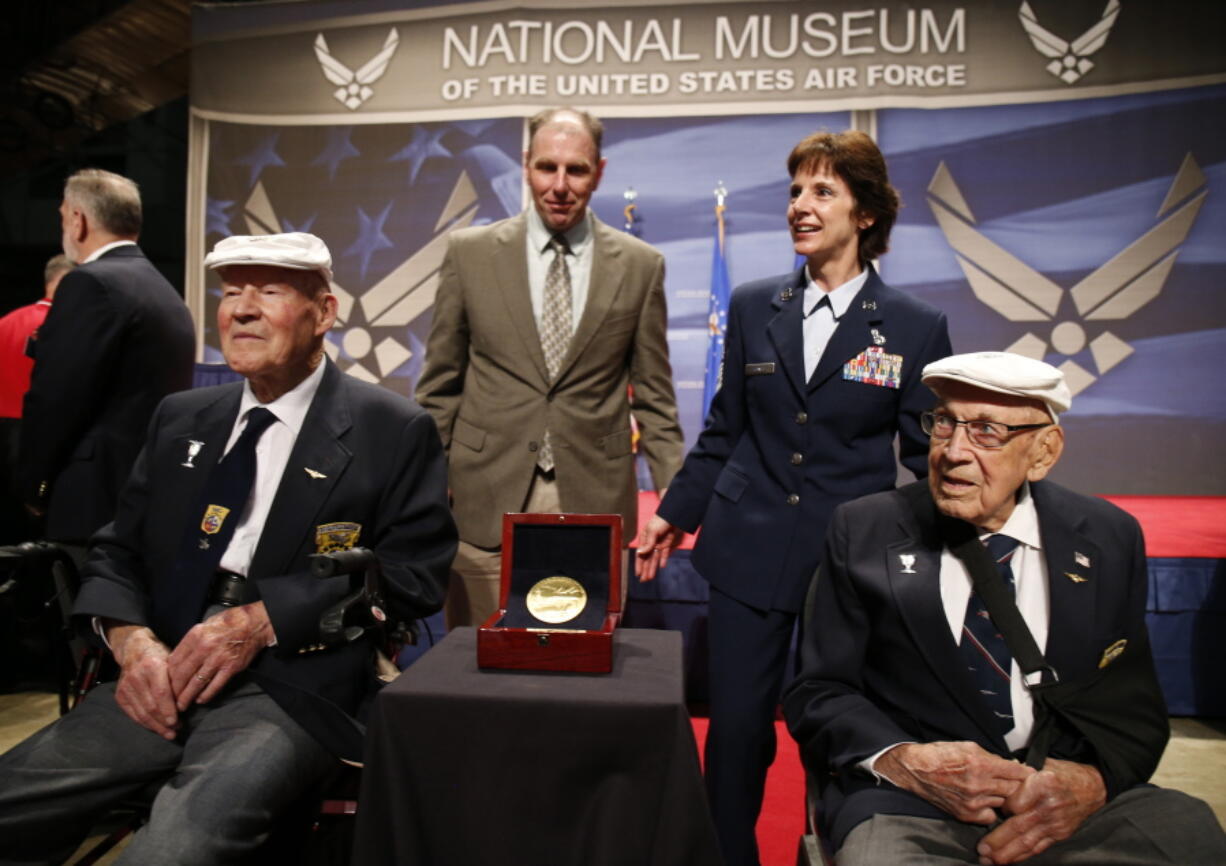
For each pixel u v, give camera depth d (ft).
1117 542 4.92
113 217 9.13
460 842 4.42
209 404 6.16
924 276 16.84
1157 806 4.54
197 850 4.59
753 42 16.99
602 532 5.05
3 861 4.99
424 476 6.03
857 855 4.34
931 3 16.61
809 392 6.38
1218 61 15.99
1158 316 16.29
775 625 6.40
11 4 19.49
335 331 17.94
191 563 5.62
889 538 5.16
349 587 5.44
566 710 4.32
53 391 8.54
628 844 4.32
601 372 7.86
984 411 4.69
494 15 17.46
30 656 11.64
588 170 7.58
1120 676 4.77
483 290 7.83
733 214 17.15
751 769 6.38
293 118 17.90
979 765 4.48
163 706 5.20
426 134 17.66
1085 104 16.34
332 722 5.32
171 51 20.01
